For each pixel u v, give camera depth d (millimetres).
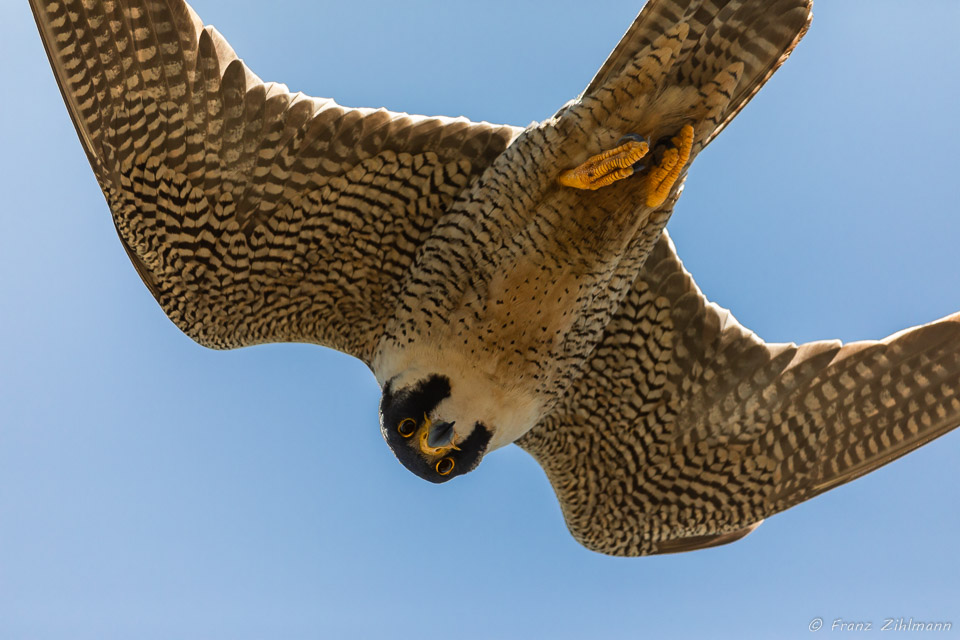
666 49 10422
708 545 13750
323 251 11984
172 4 10961
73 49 11148
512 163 11141
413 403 11406
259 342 12430
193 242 11875
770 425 13203
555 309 11422
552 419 13422
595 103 10664
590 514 13617
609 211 11070
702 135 10938
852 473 13180
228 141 11430
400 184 11734
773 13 10539
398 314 11852
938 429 12844
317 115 11359
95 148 11562
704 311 12992
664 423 13336
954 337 12773
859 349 12914
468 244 11445
